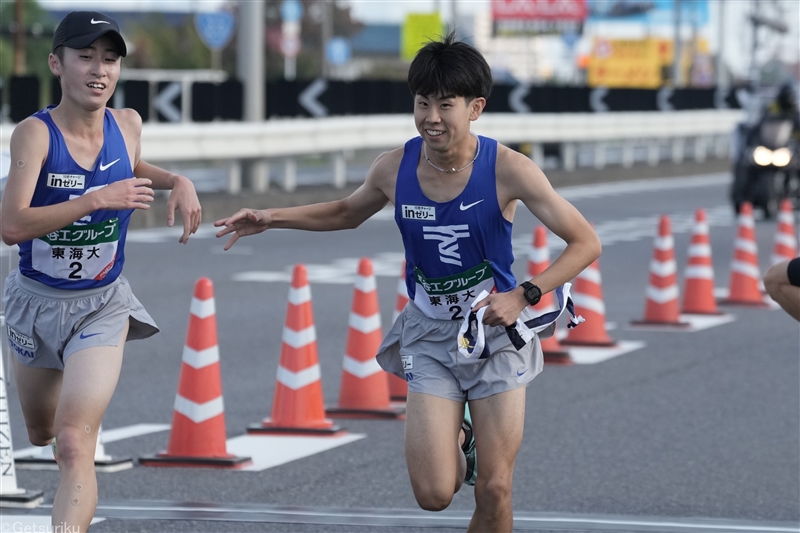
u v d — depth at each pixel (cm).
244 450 2445
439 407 1625
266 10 18250
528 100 10606
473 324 1551
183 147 6775
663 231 3938
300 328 2592
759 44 14588
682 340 3700
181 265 5000
